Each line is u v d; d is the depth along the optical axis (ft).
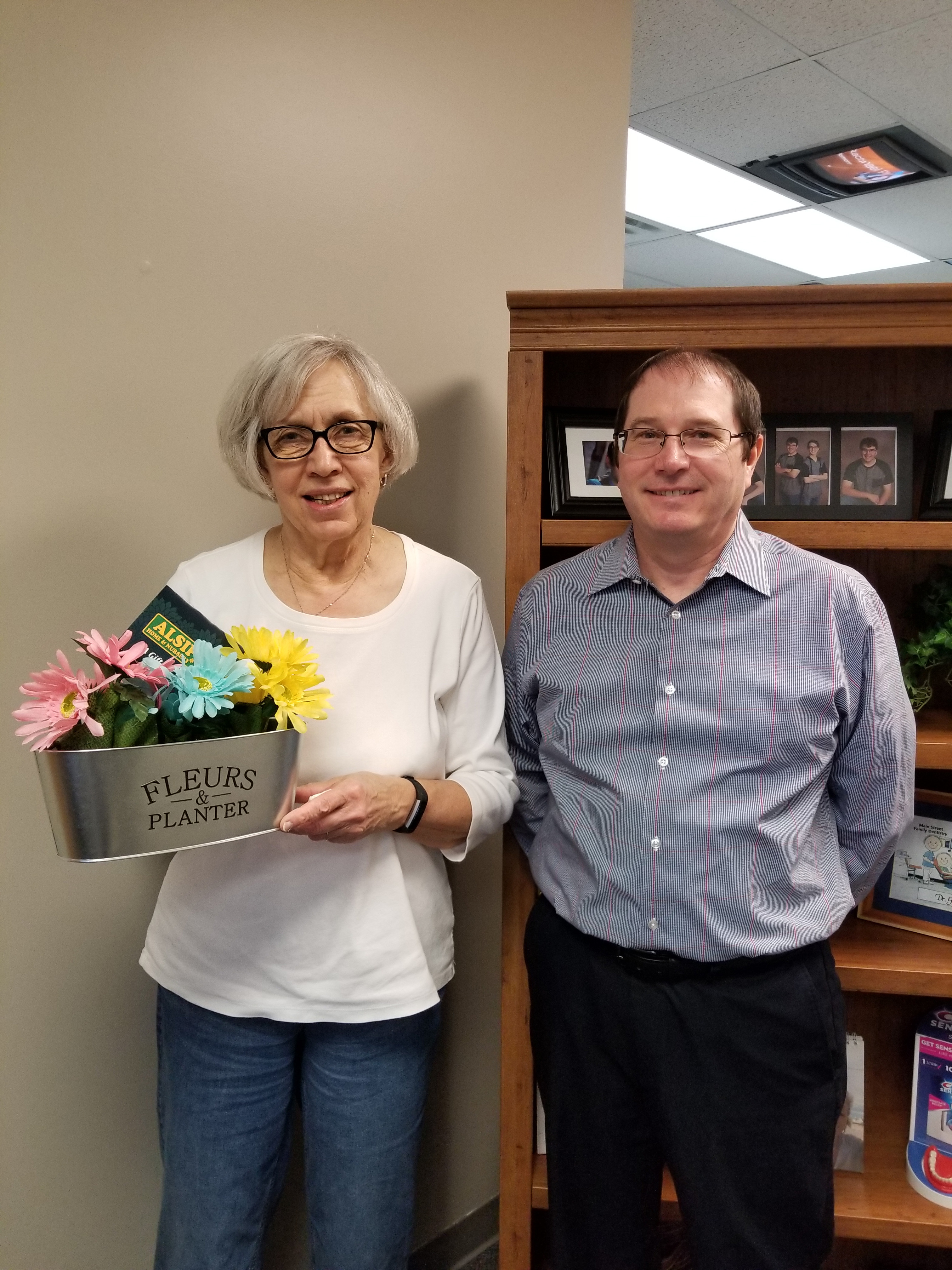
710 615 3.85
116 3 4.05
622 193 6.25
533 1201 4.83
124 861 4.43
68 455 4.13
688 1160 3.74
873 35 7.75
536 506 4.53
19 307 3.94
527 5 5.50
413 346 5.17
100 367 4.17
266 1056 3.81
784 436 4.67
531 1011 4.43
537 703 4.28
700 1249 3.75
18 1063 4.22
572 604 4.18
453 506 5.48
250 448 3.62
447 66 5.16
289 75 4.58
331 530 3.60
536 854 4.40
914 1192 4.81
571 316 4.39
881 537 4.39
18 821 4.13
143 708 2.96
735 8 7.32
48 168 3.95
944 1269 5.40
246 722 3.15
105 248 4.12
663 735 3.80
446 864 5.46
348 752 3.71
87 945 4.37
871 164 10.81
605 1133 3.98
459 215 5.30
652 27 7.63
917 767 4.65
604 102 6.01
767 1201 3.78
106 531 4.27
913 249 14.30
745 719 3.72
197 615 3.34
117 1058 4.50
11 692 4.08
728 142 10.18
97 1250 4.52
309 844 3.68
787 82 8.67
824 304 4.23
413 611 3.89
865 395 5.08
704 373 3.69
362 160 4.86
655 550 3.87
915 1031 5.36
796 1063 3.77
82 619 4.25
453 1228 5.73
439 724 3.98
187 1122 3.81
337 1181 3.84
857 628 3.76
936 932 4.86
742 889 3.71
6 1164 4.22
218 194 4.41
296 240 4.67
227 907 3.69
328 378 3.54
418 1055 3.99
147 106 4.17
